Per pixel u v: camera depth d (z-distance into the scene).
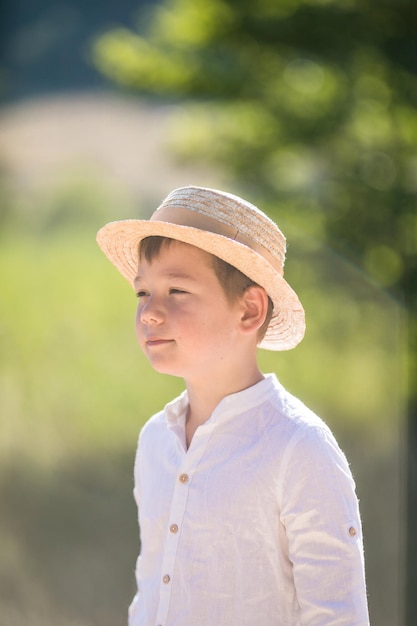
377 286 9.95
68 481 11.62
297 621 2.40
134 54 10.29
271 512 2.37
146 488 2.61
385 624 7.78
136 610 2.58
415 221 9.46
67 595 8.68
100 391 13.48
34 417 13.05
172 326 2.44
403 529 9.05
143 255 2.52
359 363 11.04
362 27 9.09
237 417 2.47
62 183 17.91
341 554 2.31
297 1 9.20
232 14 9.50
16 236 17.39
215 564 2.37
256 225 2.56
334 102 9.66
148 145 17.38
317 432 2.40
